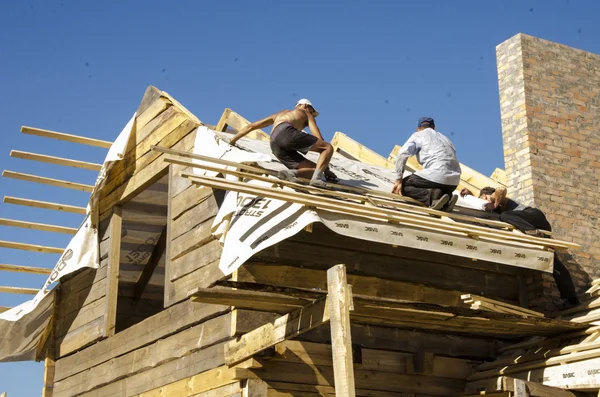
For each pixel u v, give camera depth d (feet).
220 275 30.35
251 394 27.53
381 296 30.60
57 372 41.57
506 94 38.55
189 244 32.89
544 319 28.73
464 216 30.71
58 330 42.37
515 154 37.24
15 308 42.32
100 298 39.01
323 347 29.32
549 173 36.60
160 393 32.35
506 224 31.65
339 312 22.70
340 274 22.98
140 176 37.93
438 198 30.42
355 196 28.71
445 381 31.91
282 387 28.17
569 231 36.04
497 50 39.65
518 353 32.27
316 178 28.50
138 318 46.55
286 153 29.37
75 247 39.83
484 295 33.04
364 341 30.50
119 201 39.29
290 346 28.71
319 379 28.94
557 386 29.19
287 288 23.84
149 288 47.06
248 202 28.04
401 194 31.12
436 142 30.99
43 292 40.81
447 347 32.27
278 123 29.37
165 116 36.99
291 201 25.64
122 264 45.34
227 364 28.32
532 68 38.06
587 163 37.91
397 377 30.86
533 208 32.53
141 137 38.65
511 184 37.14
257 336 27.07
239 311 28.63
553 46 39.09
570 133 37.96
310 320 24.30
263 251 28.81
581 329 30.09
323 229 30.17
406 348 31.40
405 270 31.50
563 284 32.04
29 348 43.19
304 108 29.96
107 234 39.73
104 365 37.14
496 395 30.81
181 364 31.50
